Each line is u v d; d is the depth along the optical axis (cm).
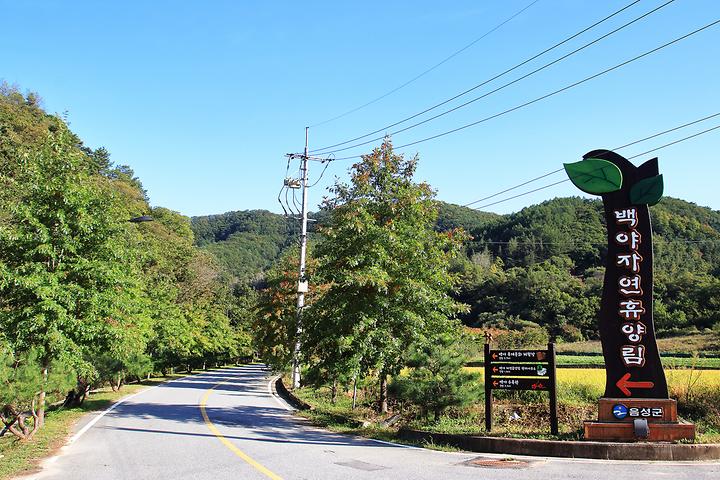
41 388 1358
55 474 902
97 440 1288
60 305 1427
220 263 10994
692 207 7931
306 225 2980
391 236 1591
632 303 1168
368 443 1269
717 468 946
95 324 1491
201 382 3809
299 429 1537
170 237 5784
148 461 1014
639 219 1188
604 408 1145
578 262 7344
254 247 13850
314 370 1748
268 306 3114
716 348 4453
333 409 1939
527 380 1239
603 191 1215
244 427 1549
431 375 1473
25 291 1416
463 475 882
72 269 1462
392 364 1591
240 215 16025
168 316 3753
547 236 7662
